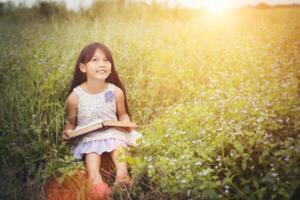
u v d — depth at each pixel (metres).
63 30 4.61
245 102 3.10
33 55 3.96
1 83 3.68
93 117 3.13
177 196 2.54
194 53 4.10
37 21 5.04
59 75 3.39
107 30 4.41
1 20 4.96
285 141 2.66
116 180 2.69
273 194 2.46
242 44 4.29
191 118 2.96
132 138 3.06
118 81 3.29
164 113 3.40
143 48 4.08
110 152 2.92
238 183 2.59
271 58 4.01
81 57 3.18
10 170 2.81
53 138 3.05
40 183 2.70
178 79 3.76
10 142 2.95
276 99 3.12
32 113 3.11
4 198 2.63
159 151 2.80
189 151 2.68
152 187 2.60
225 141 2.70
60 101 3.35
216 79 3.74
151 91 3.59
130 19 4.98
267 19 4.71
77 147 2.96
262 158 2.54
